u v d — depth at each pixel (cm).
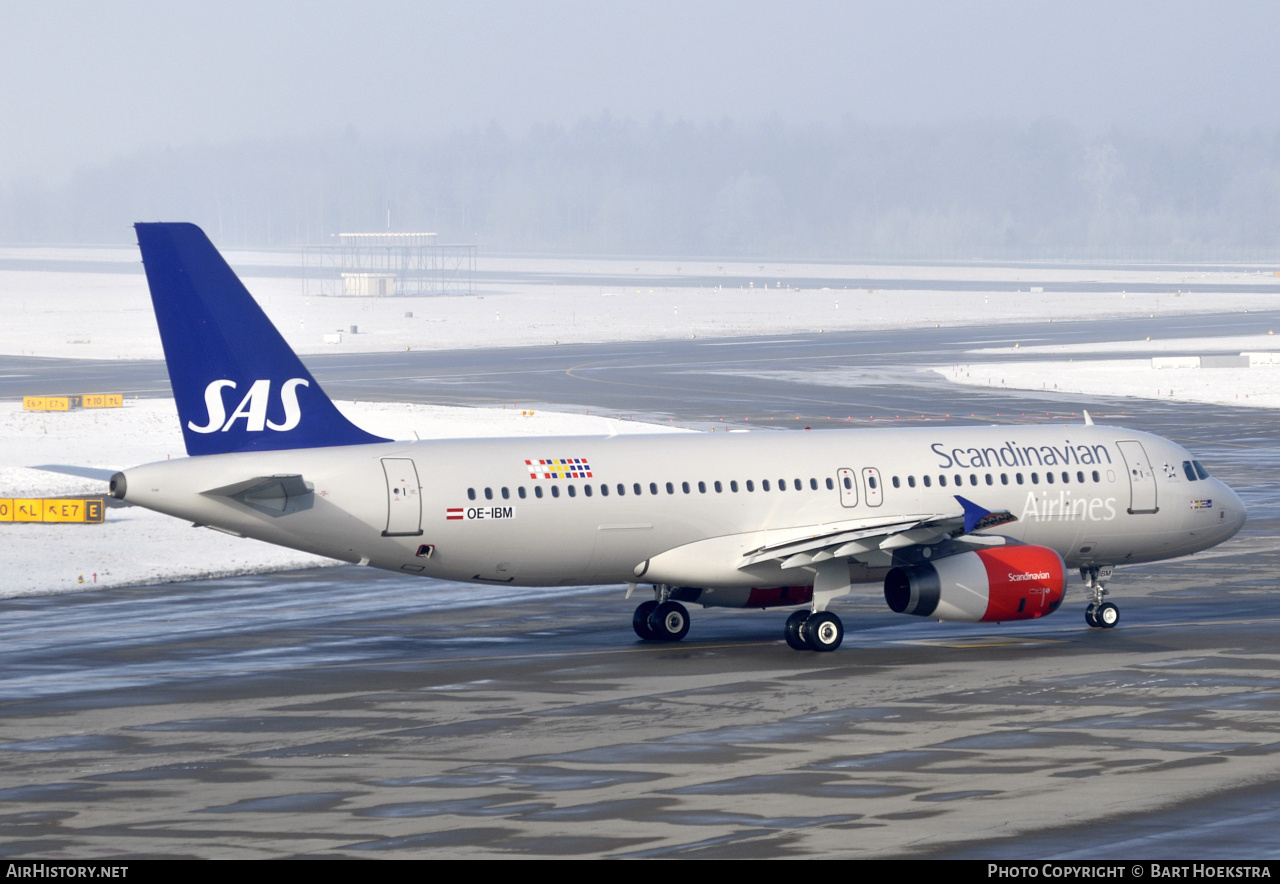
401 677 9838
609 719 8525
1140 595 13025
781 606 11681
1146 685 9281
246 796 6962
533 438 11150
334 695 9269
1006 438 12056
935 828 6291
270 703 9038
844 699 8994
